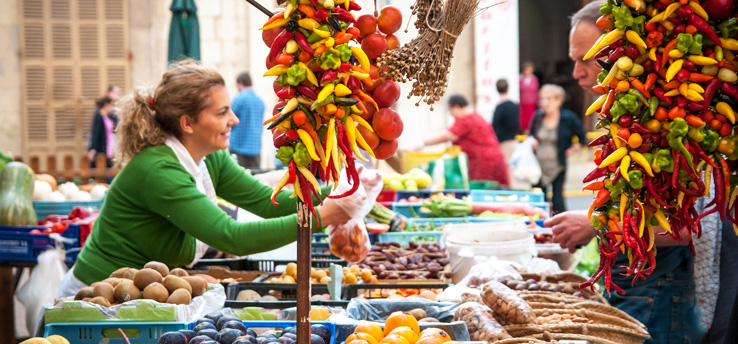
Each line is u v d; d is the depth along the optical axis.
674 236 1.90
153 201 3.20
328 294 3.42
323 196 3.20
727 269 3.02
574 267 4.40
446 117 13.59
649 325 3.24
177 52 9.65
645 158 1.81
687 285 3.21
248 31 13.61
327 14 1.78
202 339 2.19
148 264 2.86
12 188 4.96
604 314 2.72
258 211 3.77
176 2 9.59
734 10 1.81
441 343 2.11
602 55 1.87
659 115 1.80
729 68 1.80
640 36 1.82
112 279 2.77
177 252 3.42
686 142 1.81
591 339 2.51
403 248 4.75
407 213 6.07
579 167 15.31
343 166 1.89
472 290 3.07
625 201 1.83
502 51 12.74
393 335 2.13
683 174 1.82
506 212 5.93
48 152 14.30
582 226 3.41
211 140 3.36
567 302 2.91
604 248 1.89
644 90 1.81
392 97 1.99
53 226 4.69
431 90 2.04
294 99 1.80
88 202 5.95
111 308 2.54
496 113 10.23
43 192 5.96
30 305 4.43
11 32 14.05
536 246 4.30
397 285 3.54
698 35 1.77
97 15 14.17
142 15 14.26
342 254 3.54
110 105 11.04
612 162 1.83
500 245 3.79
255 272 3.91
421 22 2.04
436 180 7.00
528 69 12.82
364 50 1.99
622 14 1.80
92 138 11.02
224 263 4.16
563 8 19.66
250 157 10.91
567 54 19.72
